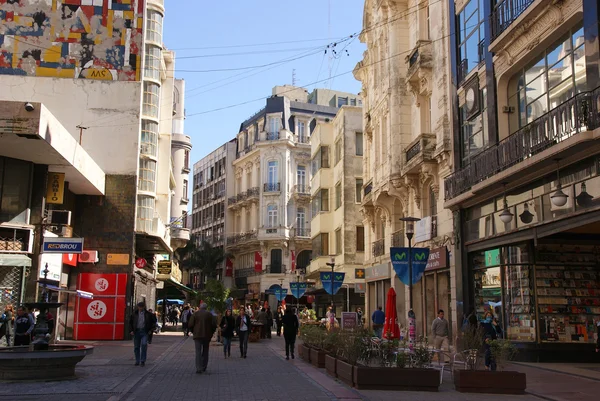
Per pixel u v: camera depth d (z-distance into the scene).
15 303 20.70
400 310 29.03
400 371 11.69
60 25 29.55
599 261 18.53
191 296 51.31
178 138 57.22
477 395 11.20
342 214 40.47
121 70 29.50
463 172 20.69
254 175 69.44
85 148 28.55
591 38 14.33
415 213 26.47
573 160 14.97
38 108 18.84
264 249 65.00
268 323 32.38
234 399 10.23
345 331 14.32
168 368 15.52
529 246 18.22
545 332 17.83
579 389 12.08
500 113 19.22
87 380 12.62
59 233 24.30
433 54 24.89
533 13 16.53
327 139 45.53
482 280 20.59
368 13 33.72
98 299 26.58
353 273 39.44
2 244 20.62
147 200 35.03
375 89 31.98
